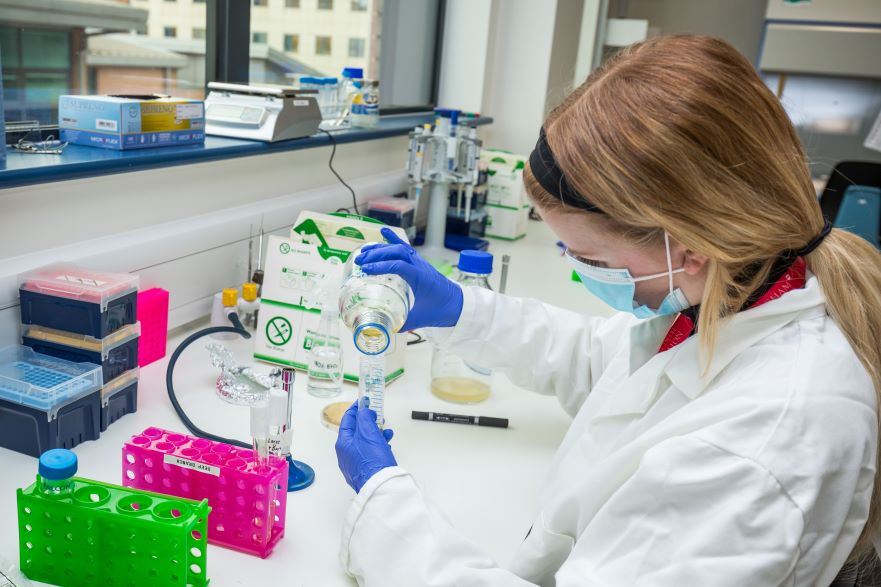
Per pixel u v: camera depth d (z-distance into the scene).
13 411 1.08
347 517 0.90
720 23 5.80
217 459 0.94
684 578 0.68
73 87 1.81
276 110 1.86
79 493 0.85
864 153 5.15
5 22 1.57
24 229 1.28
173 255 1.59
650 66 0.73
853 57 4.96
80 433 1.15
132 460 0.97
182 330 1.68
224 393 1.35
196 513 0.84
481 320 1.31
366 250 1.21
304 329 1.50
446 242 2.64
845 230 0.88
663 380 0.91
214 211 1.79
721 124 0.69
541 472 1.21
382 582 0.84
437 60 3.66
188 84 2.20
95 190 1.41
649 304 0.91
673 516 0.71
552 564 0.94
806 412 0.71
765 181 0.72
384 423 1.26
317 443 1.23
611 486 0.84
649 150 0.70
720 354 0.82
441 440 1.29
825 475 0.69
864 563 0.92
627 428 0.92
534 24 3.68
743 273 0.82
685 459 0.71
